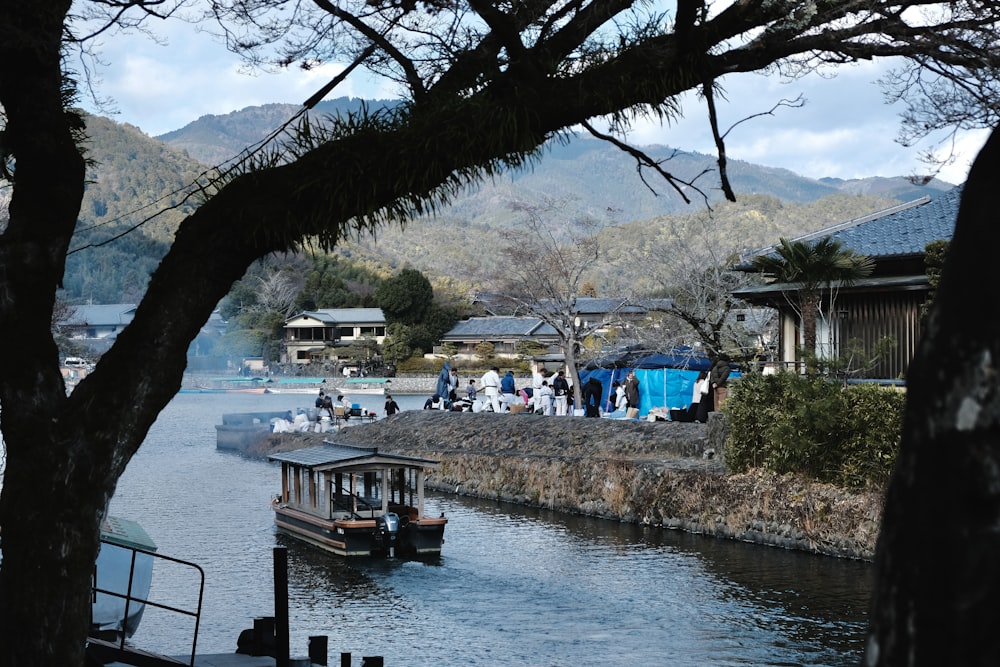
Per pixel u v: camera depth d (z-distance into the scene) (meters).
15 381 5.65
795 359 23.73
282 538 24.88
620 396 38.06
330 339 121.62
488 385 44.03
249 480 35.72
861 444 20.45
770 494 21.86
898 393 20.05
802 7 5.33
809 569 19.48
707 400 30.91
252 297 126.38
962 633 2.11
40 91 5.94
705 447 26.80
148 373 5.59
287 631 11.80
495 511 28.52
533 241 50.34
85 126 6.46
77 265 133.88
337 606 18.19
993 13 5.41
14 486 5.63
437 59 5.78
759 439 22.91
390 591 19.27
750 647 14.95
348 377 109.44
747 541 22.22
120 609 13.11
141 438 5.71
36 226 5.88
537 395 40.84
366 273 145.12
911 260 23.97
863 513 19.88
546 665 14.26
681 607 17.28
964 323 2.22
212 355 119.62
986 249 2.22
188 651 15.01
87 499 5.60
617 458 27.98
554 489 28.75
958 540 2.14
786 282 24.23
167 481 35.47
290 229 5.50
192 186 5.68
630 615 16.92
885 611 2.26
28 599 5.53
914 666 2.18
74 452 5.57
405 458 23.67
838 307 25.06
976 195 2.27
